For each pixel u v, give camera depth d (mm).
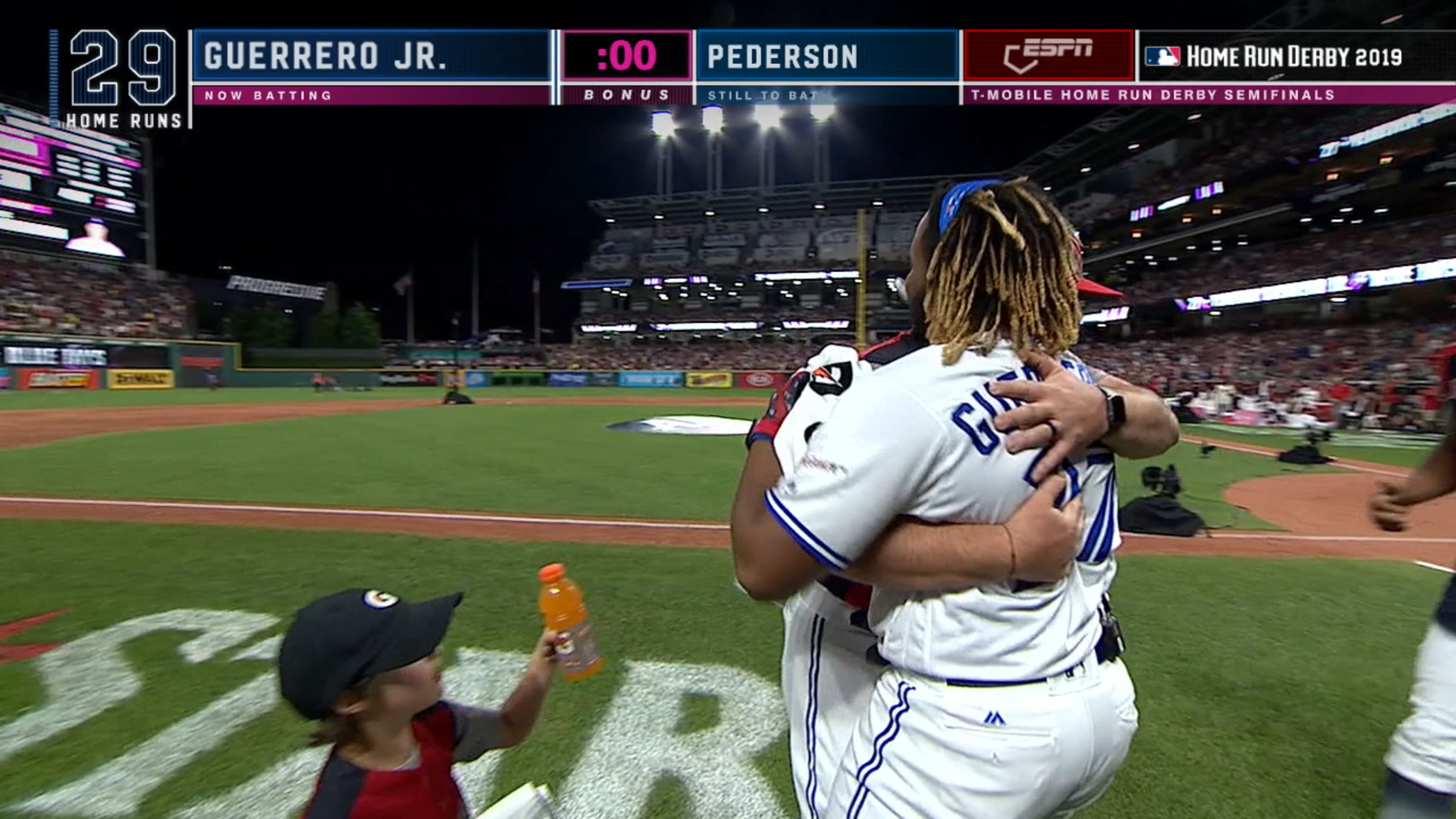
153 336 43531
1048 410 1073
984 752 1074
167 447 13188
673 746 2979
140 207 47656
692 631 4246
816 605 1364
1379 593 5074
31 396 30609
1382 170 28438
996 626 1088
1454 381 2322
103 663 3740
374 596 1561
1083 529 1160
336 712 1478
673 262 69125
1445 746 1923
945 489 1051
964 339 1157
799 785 1372
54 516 7305
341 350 47219
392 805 1530
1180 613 4633
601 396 37219
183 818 2494
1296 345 30875
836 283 64250
